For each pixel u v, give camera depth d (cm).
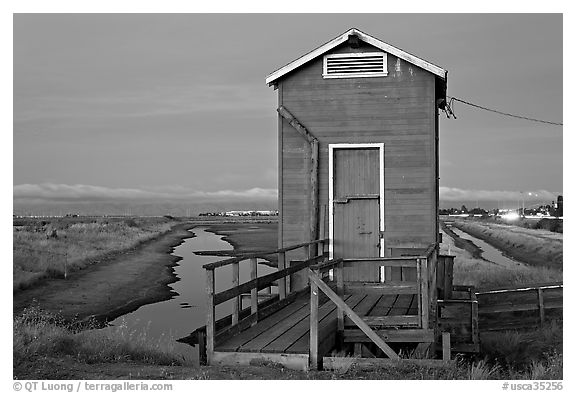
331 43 1673
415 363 1012
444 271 1819
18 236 4119
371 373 988
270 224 17800
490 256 4647
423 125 1653
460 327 1472
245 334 1134
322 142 1691
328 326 1109
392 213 1653
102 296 2642
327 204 1683
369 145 1669
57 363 1088
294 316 1294
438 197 1870
